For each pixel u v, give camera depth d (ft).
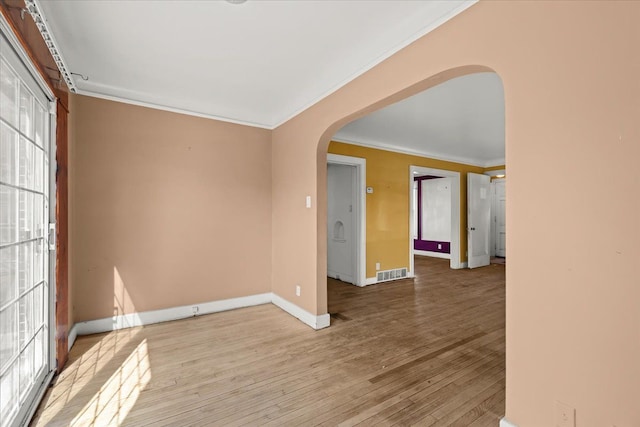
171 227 10.73
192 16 6.43
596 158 3.99
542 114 4.52
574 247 4.19
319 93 9.72
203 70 8.80
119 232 9.86
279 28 6.86
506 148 4.96
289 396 6.26
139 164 10.21
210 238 11.48
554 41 4.39
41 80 5.99
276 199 12.69
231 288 11.93
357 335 9.48
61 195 7.23
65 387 6.52
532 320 4.63
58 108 7.03
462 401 6.13
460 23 5.64
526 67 4.70
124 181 9.96
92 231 9.45
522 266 4.75
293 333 9.59
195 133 11.22
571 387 4.21
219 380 6.84
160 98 10.56
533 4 4.63
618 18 3.81
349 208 17.03
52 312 6.90
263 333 9.58
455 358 7.97
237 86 9.87
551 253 4.42
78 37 7.13
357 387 6.59
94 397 6.19
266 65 8.54
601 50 3.95
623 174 3.77
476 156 20.84
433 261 24.81
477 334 9.61
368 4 6.06
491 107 11.44
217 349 8.41
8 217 5.00
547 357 4.46
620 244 3.80
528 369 4.68
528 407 4.67
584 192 4.09
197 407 5.89
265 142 12.85
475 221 21.75
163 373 7.13
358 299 13.61
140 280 10.18
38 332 6.32
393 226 17.72
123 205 9.93
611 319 3.86
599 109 3.96
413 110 11.74
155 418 5.57
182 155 10.96
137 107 10.21
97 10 6.19
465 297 13.96
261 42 7.41
